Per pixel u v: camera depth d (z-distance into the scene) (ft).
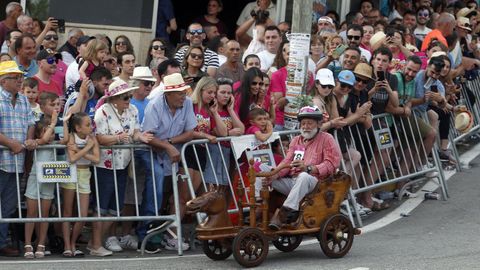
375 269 89.10
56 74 114.21
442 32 155.94
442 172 127.95
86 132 96.94
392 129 125.80
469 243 102.63
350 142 116.98
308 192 94.79
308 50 112.68
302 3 112.78
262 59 126.72
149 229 100.94
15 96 96.68
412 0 177.68
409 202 125.18
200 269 90.12
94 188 101.55
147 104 102.53
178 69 109.09
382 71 121.90
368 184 120.47
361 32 137.49
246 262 90.27
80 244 104.22
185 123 102.06
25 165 97.86
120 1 138.31
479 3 211.61
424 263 91.56
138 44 139.44
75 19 136.77
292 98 112.27
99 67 106.52
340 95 115.34
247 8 153.99
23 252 99.45
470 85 164.45
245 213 101.14
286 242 101.71
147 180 101.30
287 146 108.99
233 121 104.99
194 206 90.27
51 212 102.37
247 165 104.53
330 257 95.20
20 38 111.55
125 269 89.51
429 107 138.82
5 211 96.89
